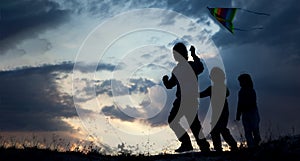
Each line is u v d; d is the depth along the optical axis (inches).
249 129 516.1
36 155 496.7
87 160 494.6
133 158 510.6
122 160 505.4
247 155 479.8
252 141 514.0
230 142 522.6
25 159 483.5
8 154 493.4
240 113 520.1
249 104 514.0
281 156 456.4
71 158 497.7
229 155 492.1
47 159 488.7
